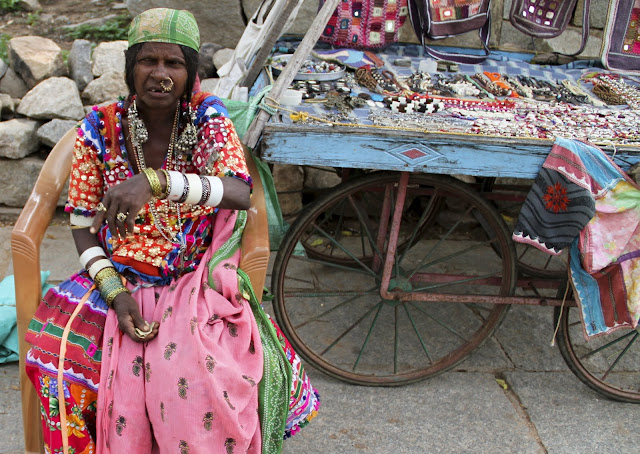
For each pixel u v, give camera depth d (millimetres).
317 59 3168
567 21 3330
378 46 3461
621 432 2430
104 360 1673
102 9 5219
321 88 2648
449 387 2611
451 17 3346
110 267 1804
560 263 3613
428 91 2832
